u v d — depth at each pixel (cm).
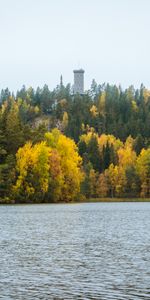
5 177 13975
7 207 12362
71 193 15650
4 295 3055
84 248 4841
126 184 19738
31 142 14912
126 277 3516
